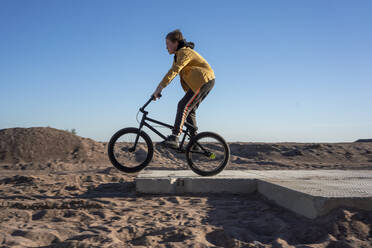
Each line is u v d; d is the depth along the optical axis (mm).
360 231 2688
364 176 5023
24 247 2525
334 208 3047
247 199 4570
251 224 3201
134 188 5668
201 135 4641
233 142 20891
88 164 14828
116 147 4695
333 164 13305
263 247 2551
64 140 17891
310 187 3758
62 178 6855
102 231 2885
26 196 4859
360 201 3041
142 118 4465
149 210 3857
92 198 4668
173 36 4457
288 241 2689
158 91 4285
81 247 2445
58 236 2818
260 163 13617
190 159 4727
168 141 4312
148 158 4508
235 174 5512
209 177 5051
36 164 13602
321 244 2508
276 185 4074
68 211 3701
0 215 3559
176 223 3209
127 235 2826
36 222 3320
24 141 17062
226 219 3422
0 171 11883
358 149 17797
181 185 5008
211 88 4430
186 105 4340
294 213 3506
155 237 2713
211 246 2533
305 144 19594
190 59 4320
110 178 7027
